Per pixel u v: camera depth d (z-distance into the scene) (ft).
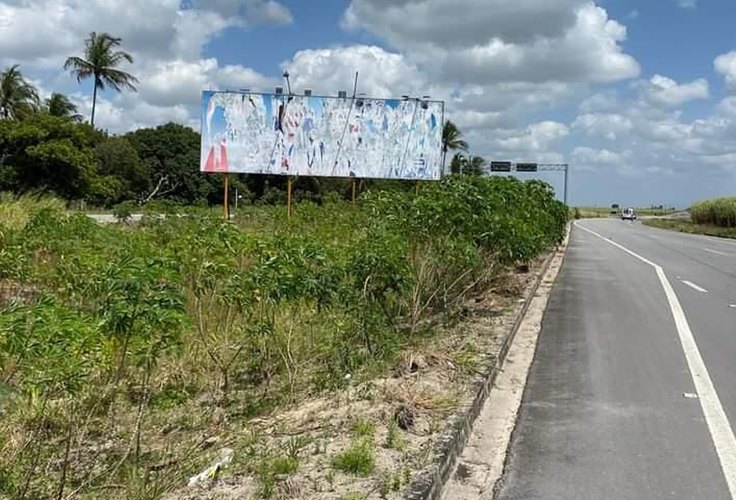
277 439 17.94
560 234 89.15
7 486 15.87
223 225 30.86
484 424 20.72
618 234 160.76
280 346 25.90
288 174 91.50
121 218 64.69
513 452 18.49
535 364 28.17
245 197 167.12
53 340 15.19
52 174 162.30
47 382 15.37
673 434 19.81
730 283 56.24
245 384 24.66
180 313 17.72
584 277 60.90
